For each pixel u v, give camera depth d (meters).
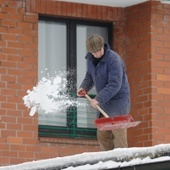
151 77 17.88
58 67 18.12
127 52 18.45
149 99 17.84
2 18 17.42
